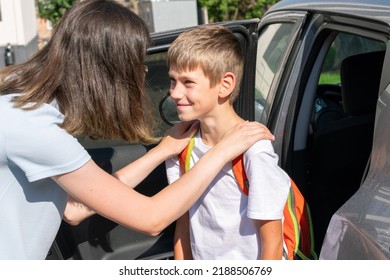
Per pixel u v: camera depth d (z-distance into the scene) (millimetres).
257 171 2344
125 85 2188
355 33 2891
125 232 2957
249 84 2936
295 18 3531
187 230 2701
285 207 2543
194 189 2281
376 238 2174
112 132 2217
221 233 2506
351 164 3592
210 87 2426
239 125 2420
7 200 2129
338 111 4102
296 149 3438
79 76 2137
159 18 7492
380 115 2359
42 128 2068
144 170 2623
